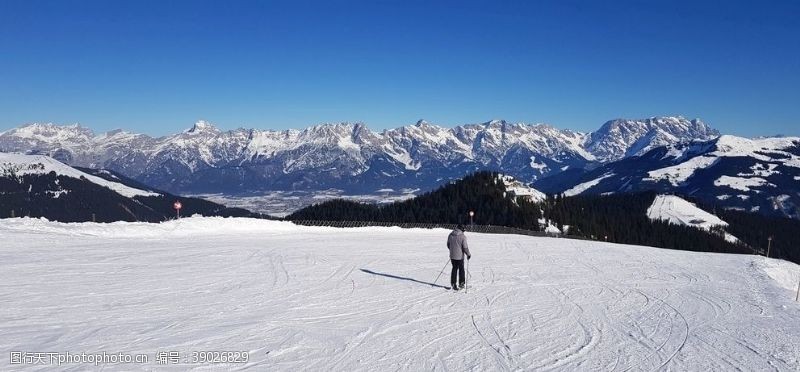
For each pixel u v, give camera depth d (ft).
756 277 90.74
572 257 106.52
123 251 85.71
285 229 147.33
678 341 42.70
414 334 41.98
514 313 50.80
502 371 34.14
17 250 82.33
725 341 43.32
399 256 93.45
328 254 91.91
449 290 61.67
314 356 35.81
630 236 445.78
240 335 39.88
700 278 83.61
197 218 138.82
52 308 45.78
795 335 46.42
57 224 114.62
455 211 362.94
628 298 61.36
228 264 75.41
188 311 46.60
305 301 52.54
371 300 54.19
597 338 42.70
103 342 36.94
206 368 32.60
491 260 95.50
